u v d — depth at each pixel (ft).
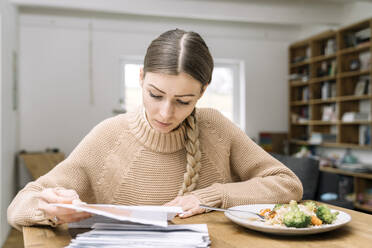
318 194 8.15
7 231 11.68
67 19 15.43
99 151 3.75
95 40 15.78
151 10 13.78
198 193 3.42
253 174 4.12
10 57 12.26
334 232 2.75
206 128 4.13
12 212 3.12
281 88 18.22
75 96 15.52
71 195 2.81
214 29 17.31
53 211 2.67
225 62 17.97
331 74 15.25
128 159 3.77
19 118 14.70
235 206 3.36
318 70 16.14
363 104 14.37
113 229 2.48
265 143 17.56
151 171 3.76
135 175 3.76
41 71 15.15
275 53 18.17
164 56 2.73
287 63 18.33
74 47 15.53
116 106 16.01
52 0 12.73
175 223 3.00
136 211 2.44
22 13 14.88
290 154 18.16
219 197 3.42
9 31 12.08
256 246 2.43
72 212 2.65
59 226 3.03
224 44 17.47
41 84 15.15
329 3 15.40
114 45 15.99
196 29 17.08
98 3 13.21
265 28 17.98
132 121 3.83
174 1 13.99
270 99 18.06
